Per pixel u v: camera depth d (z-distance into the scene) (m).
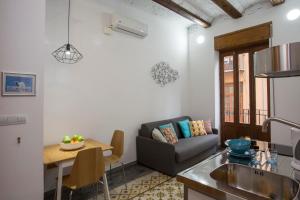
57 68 2.70
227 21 4.26
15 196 1.75
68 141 2.39
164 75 4.32
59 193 2.03
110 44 3.32
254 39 3.83
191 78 4.96
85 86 3.00
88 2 3.03
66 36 2.79
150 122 3.82
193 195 1.08
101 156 2.13
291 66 0.86
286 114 3.43
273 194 1.16
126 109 3.57
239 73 4.33
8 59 1.70
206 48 4.64
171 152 3.05
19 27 1.75
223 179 1.26
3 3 1.68
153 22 4.09
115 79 3.40
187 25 4.81
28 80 1.80
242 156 1.41
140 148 3.60
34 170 1.84
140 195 2.52
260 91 4.01
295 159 1.19
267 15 3.69
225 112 4.59
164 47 4.34
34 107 1.84
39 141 1.87
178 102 4.68
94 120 3.11
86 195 2.54
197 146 3.47
